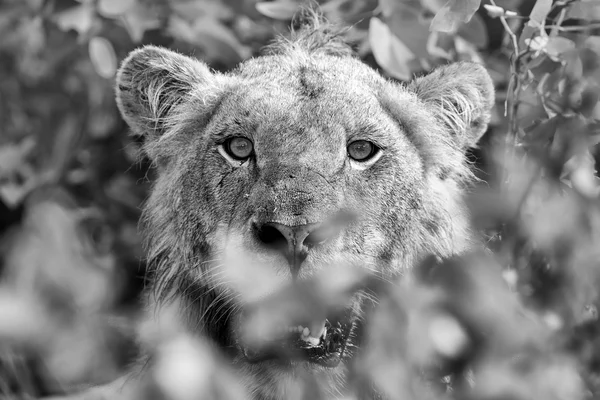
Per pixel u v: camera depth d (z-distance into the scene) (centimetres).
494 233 905
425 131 941
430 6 1055
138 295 1236
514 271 884
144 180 1342
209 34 1195
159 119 1025
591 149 908
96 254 1262
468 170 1016
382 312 687
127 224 1352
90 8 1247
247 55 1212
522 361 756
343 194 844
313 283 692
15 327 555
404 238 905
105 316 690
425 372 762
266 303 677
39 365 639
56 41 1328
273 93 898
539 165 856
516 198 833
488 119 1020
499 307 710
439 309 695
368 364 696
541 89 923
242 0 1269
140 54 1038
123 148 1356
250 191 859
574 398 784
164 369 612
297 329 846
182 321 948
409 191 909
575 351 860
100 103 1404
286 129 866
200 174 917
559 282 855
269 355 867
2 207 1365
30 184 1355
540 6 895
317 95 891
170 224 970
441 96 1001
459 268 706
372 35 1044
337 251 815
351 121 880
